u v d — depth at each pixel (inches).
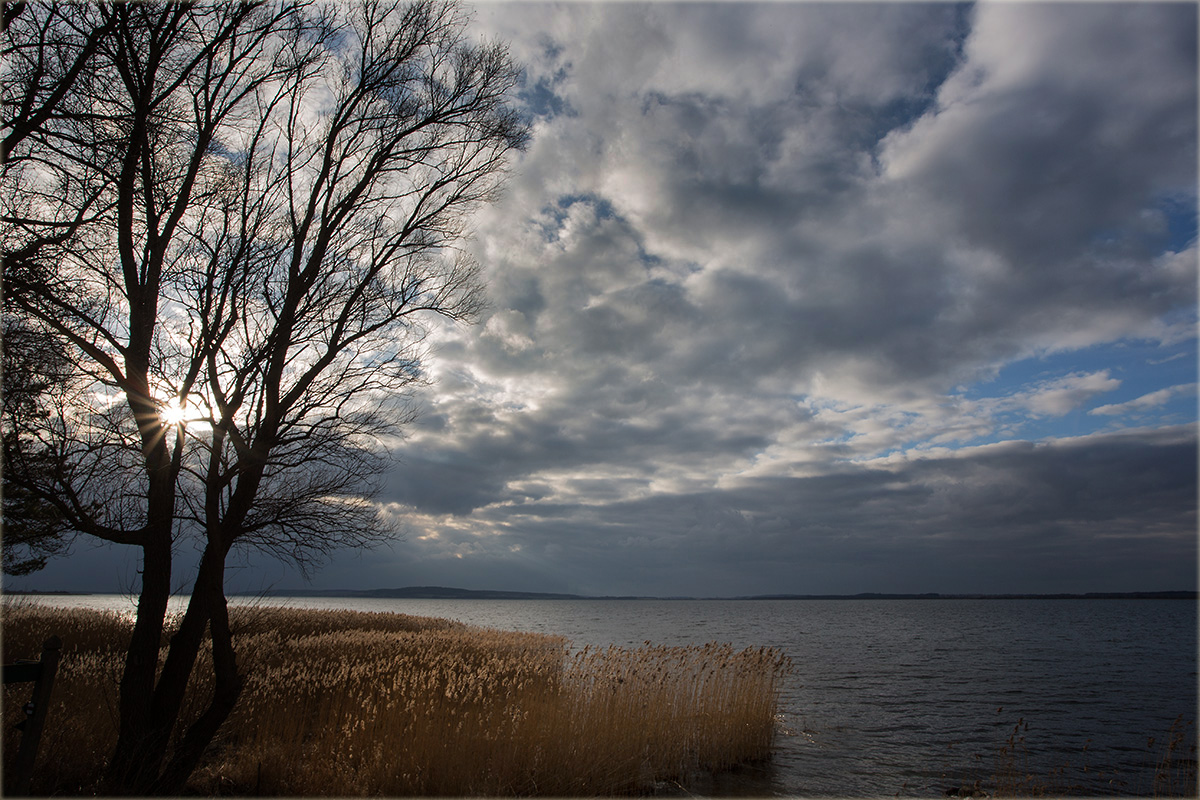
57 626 738.8
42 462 252.4
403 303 357.1
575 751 386.0
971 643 2188.7
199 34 304.0
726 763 478.9
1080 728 740.7
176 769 281.3
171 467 297.4
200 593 298.2
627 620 4037.9
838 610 7564.0
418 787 323.9
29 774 196.2
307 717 415.8
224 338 301.4
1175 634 2763.3
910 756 570.6
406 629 1238.3
